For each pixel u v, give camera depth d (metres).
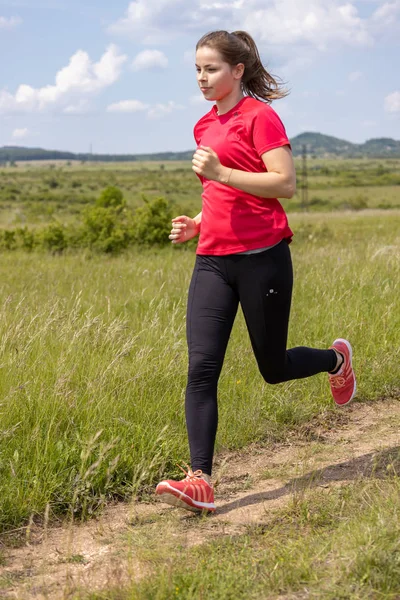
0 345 4.78
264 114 3.35
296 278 8.41
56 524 3.49
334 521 3.14
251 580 2.59
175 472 3.99
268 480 3.87
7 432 3.79
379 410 5.03
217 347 3.48
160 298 8.01
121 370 4.71
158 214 20.31
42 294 8.84
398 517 2.90
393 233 26.30
